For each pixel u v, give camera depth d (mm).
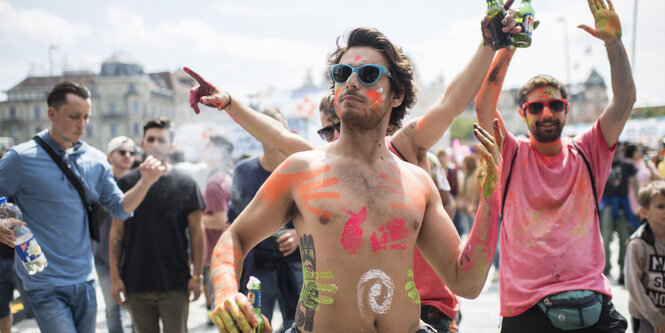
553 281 2756
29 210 3256
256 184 3889
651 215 3473
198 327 5789
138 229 3867
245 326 1385
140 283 3842
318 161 1666
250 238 1716
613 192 7652
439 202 1822
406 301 1633
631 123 23859
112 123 72875
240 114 2320
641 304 3473
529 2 2303
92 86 73750
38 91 74438
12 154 3236
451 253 1758
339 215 1570
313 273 1595
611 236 7801
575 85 92688
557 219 2834
